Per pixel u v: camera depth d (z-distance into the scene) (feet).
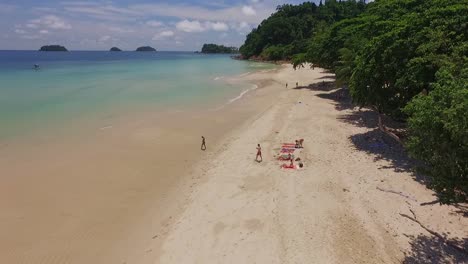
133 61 520.42
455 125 28.53
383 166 61.00
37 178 60.49
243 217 46.11
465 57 51.98
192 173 63.41
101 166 66.59
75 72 272.72
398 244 39.73
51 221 47.32
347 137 79.82
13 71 269.03
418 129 33.71
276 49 488.44
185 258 38.52
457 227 42.45
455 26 61.82
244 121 102.01
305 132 85.30
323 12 527.40
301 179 56.95
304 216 45.62
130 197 54.34
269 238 41.27
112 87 171.42
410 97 66.64
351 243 39.99
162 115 108.99
